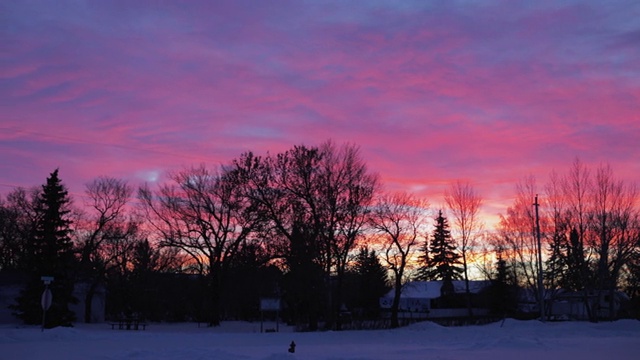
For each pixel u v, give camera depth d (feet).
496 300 275.80
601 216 229.25
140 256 265.13
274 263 184.14
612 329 163.94
